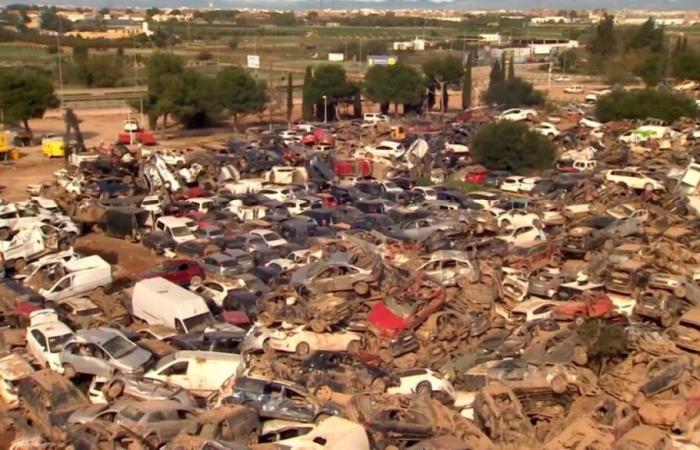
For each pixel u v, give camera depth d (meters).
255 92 105.56
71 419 25.81
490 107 118.69
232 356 30.67
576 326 33.31
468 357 32.38
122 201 56.72
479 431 25.23
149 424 24.91
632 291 38.31
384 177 69.19
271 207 55.28
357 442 23.30
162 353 31.58
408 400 26.47
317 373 29.47
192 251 46.06
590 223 49.69
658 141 82.00
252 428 25.11
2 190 66.81
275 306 34.78
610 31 192.12
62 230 48.72
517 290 39.59
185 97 102.31
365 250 41.44
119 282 43.16
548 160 72.56
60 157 83.38
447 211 53.72
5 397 29.11
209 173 65.69
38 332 31.67
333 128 95.62
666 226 49.91
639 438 24.02
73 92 148.75
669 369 28.28
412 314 33.56
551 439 24.59
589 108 114.44
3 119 93.69
